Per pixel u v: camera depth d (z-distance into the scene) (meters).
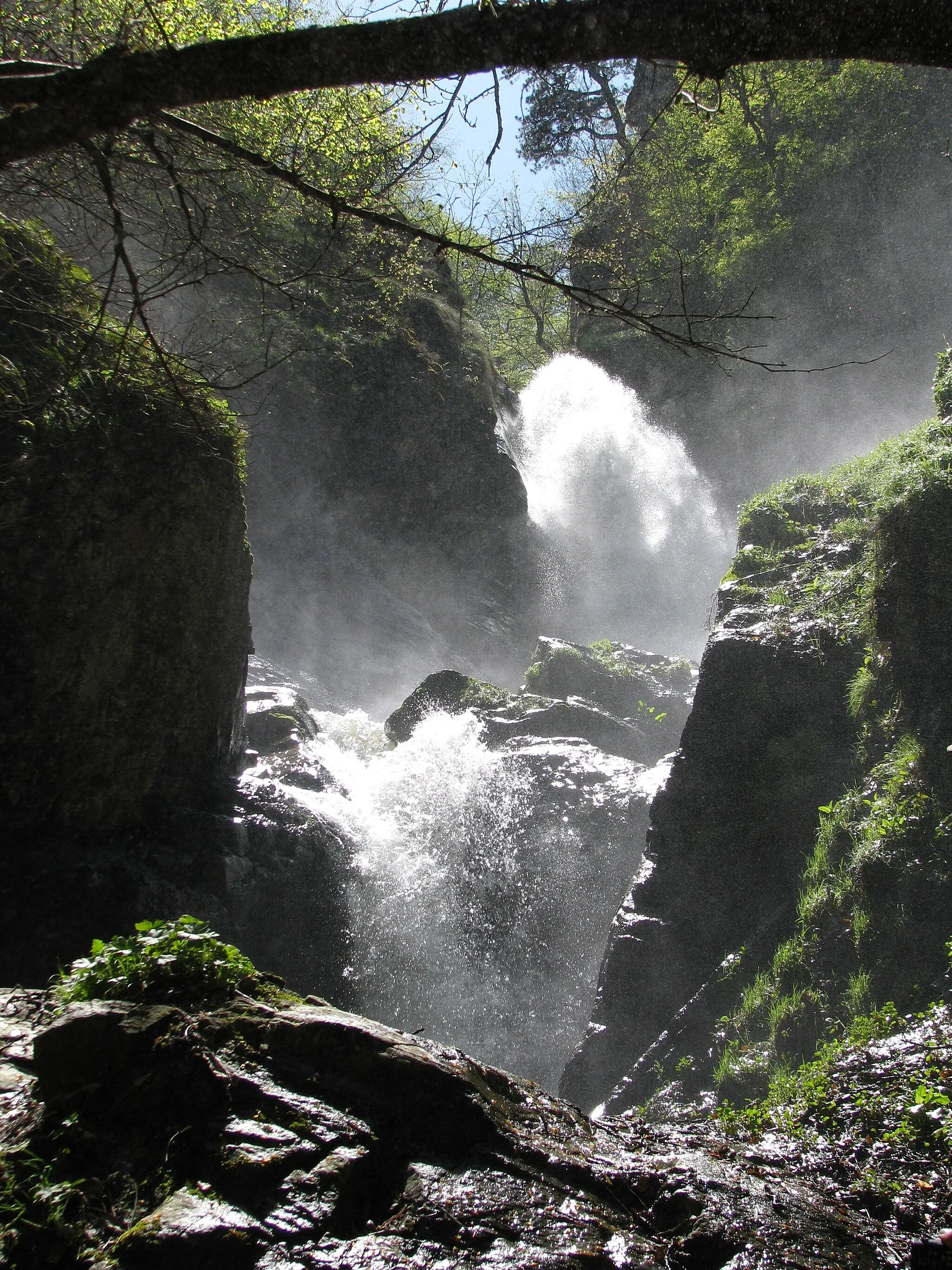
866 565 11.44
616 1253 3.31
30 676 9.74
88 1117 3.56
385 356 27.34
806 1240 3.81
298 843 11.76
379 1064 3.77
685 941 10.00
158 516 10.34
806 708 10.59
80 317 6.79
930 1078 6.07
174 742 11.12
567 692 16.75
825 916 8.71
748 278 39.53
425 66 2.92
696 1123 6.75
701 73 2.82
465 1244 3.18
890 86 39.53
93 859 10.20
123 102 2.96
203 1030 3.88
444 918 12.74
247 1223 3.11
